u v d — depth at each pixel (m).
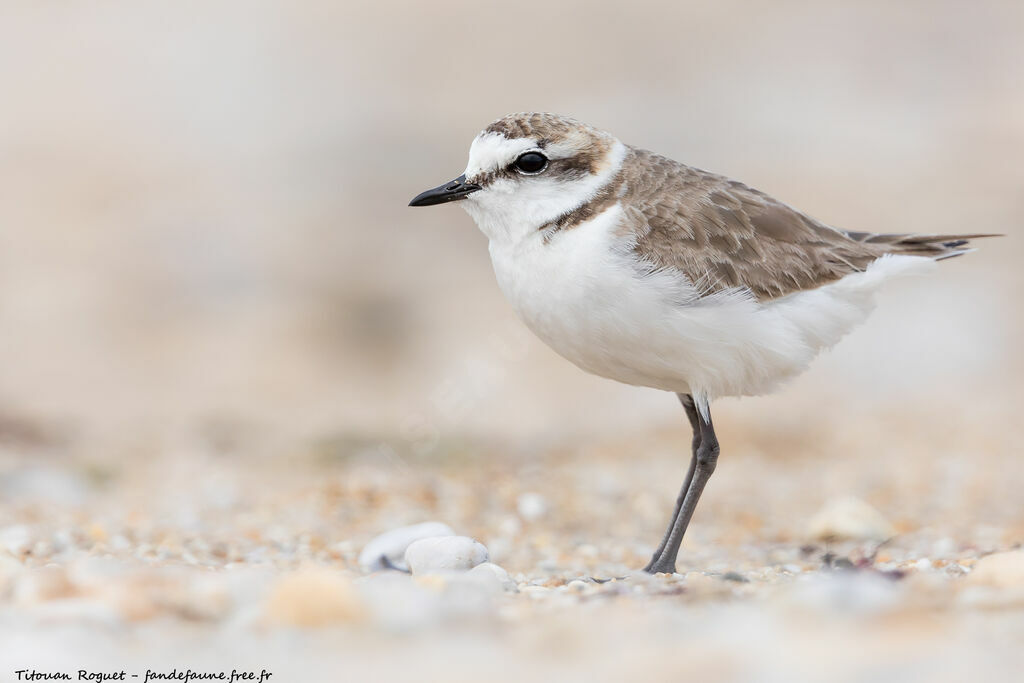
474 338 21.53
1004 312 20.47
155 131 30.19
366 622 6.24
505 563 10.19
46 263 24.14
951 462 14.51
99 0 37.47
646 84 30.33
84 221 26.00
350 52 33.44
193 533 10.77
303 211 26.14
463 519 12.12
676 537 9.23
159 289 23.47
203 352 21.12
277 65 32.88
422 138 28.73
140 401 18.64
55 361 20.47
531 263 8.80
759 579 7.70
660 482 13.97
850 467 14.71
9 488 13.18
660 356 8.78
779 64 31.47
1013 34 32.44
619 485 13.69
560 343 8.95
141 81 32.66
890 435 16.28
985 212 23.56
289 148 28.92
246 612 6.38
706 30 33.72
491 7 36.09
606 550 10.91
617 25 34.38
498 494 13.13
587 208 8.77
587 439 16.59
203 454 15.79
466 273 24.25
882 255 9.34
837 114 28.73
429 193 9.00
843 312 9.20
